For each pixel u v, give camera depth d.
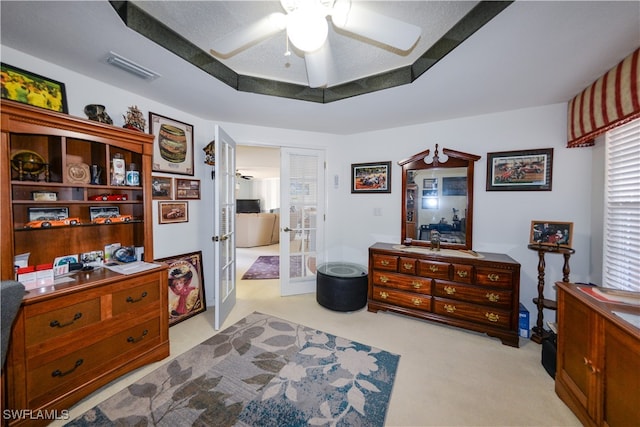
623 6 1.15
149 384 1.67
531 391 1.65
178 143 2.59
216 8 1.36
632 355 1.10
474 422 1.42
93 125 1.66
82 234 1.88
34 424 1.33
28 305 1.32
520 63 1.66
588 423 1.34
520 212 2.50
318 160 3.41
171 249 2.56
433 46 1.64
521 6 1.17
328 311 2.82
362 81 2.12
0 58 1.52
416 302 2.57
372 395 1.60
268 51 1.76
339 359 1.96
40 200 1.51
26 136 1.60
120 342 1.70
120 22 1.33
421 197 2.92
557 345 1.64
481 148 2.66
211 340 2.21
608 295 1.46
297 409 1.49
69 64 1.73
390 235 3.21
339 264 3.34
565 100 2.26
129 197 2.10
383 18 1.08
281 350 2.07
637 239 1.70
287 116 2.74
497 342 2.22
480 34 1.36
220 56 1.82
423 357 1.99
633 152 1.74
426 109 2.50
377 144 3.27
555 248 2.17
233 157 2.83
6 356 1.25
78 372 1.50
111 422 1.39
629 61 1.53
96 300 1.58
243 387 1.66
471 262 2.33
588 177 2.24
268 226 6.96
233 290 2.92
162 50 1.57
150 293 1.87
